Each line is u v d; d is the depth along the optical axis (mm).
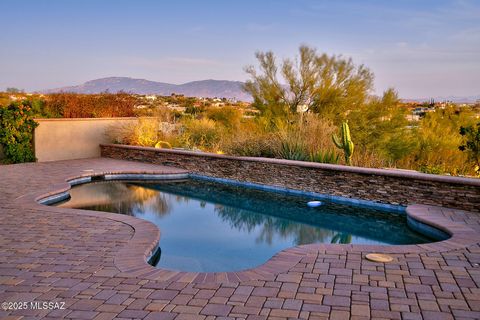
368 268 4266
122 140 15125
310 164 9086
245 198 9414
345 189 8570
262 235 6750
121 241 5340
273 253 5820
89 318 3279
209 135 15625
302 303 3480
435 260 4469
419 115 17672
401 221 7328
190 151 12266
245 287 3840
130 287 3881
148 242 5266
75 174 11062
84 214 6805
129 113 16984
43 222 6309
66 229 5922
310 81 15094
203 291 3766
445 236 5809
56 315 3334
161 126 15930
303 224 7430
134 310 3408
